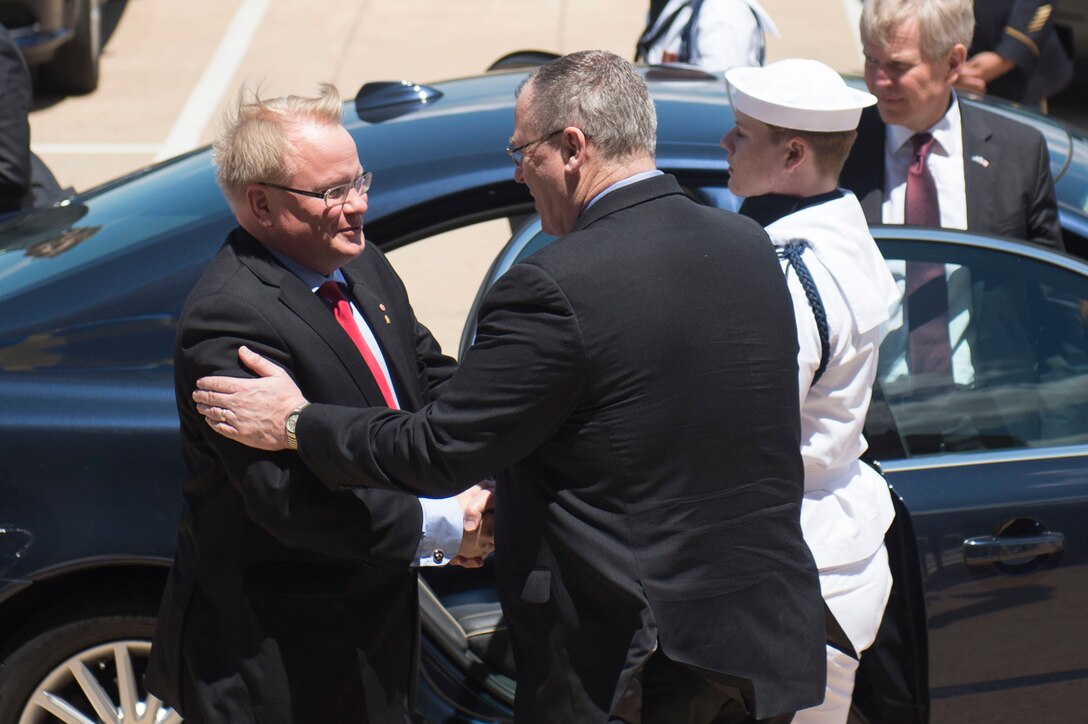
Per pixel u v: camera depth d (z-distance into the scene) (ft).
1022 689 14.65
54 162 38.78
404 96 17.84
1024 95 27.37
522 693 11.68
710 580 10.77
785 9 53.78
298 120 11.18
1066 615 14.58
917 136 18.06
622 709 10.71
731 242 11.05
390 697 12.35
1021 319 15.38
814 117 12.40
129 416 14.06
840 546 12.74
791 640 11.03
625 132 10.88
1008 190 17.93
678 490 10.68
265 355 11.11
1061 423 15.21
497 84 18.93
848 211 12.84
